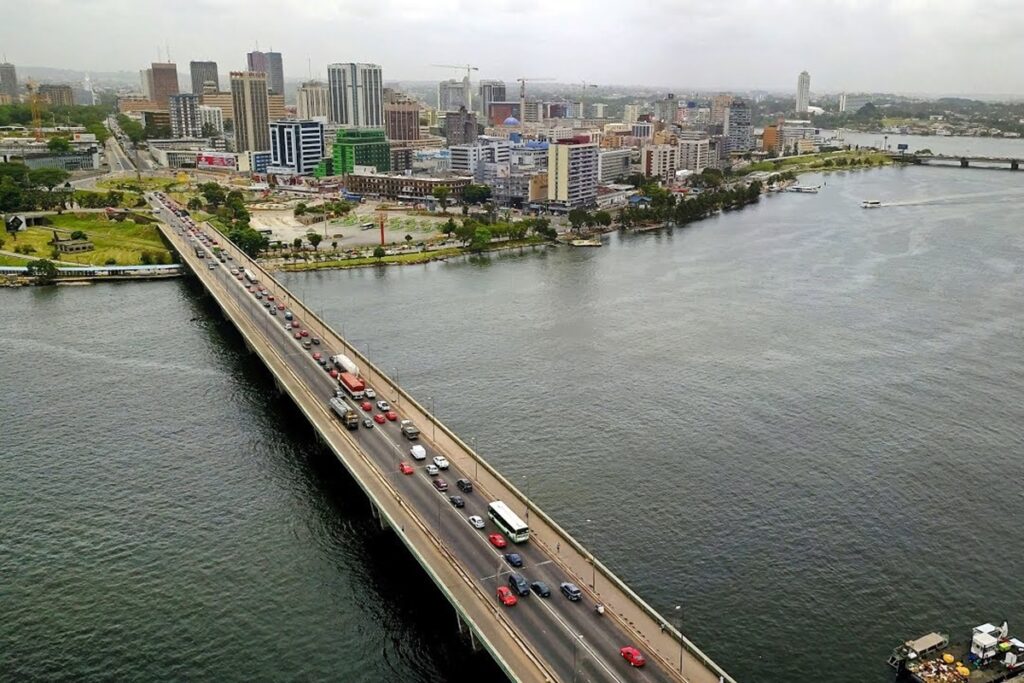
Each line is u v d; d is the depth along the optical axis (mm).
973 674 141750
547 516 180125
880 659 146875
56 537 183875
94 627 155125
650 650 131500
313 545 180625
